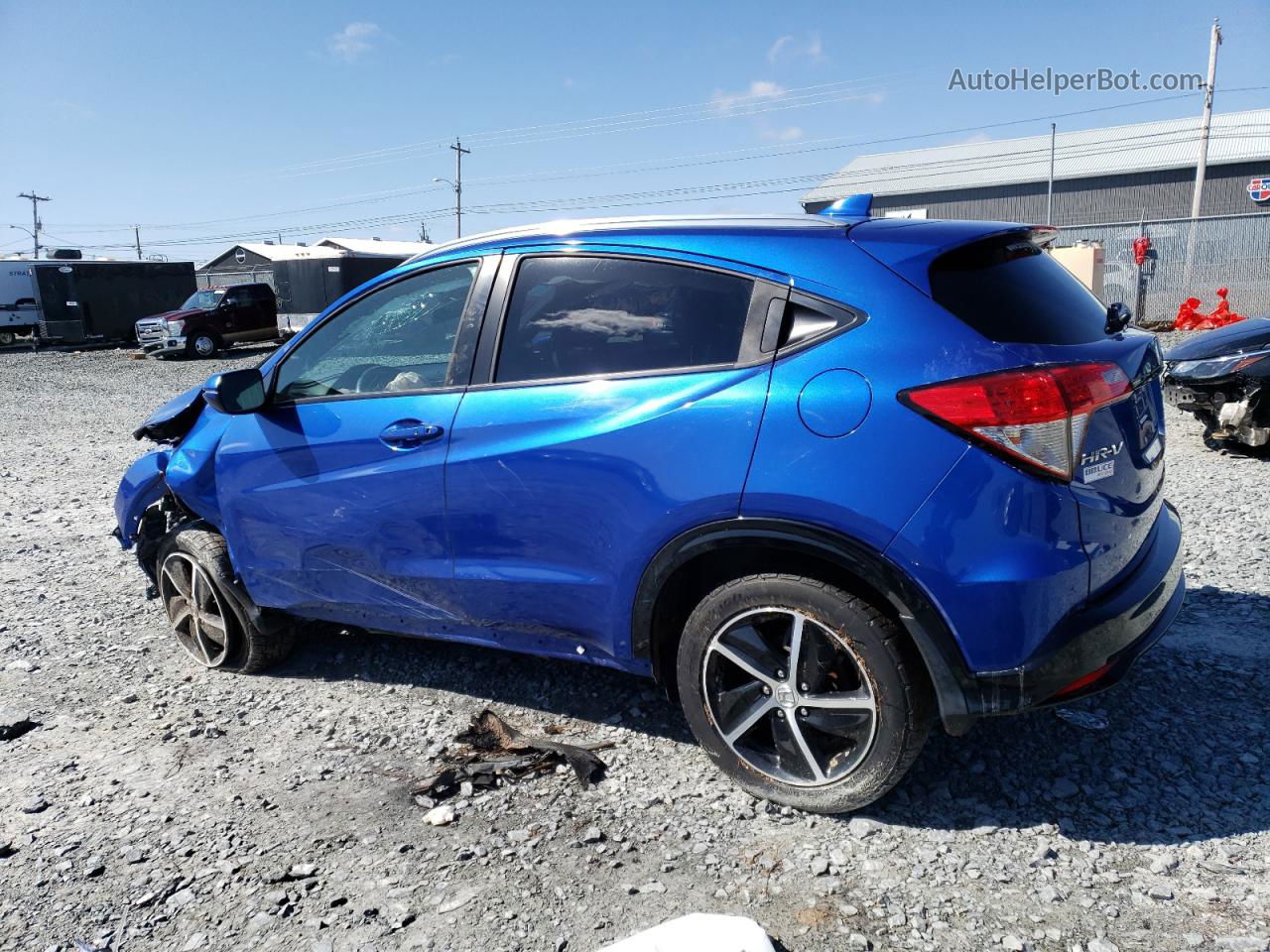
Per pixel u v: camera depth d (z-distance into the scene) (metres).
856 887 2.52
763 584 2.74
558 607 3.16
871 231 2.79
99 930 2.47
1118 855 2.60
